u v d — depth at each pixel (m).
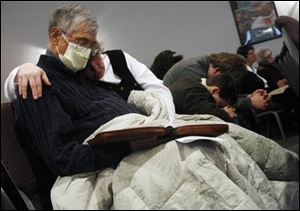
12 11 5.02
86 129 1.12
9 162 1.20
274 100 2.20
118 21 5.28
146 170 0.92
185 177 0.89
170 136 0.96
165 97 1.52
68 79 1.25
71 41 1.30
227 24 5.36
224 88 1.84
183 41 5.36
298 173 1.21
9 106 1.27
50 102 1.10
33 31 5.04
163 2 5.33
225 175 0.92
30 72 1.16
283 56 1.21
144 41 5.31
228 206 0.85
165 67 2.55
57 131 1.04
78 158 0.99
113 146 0.98
